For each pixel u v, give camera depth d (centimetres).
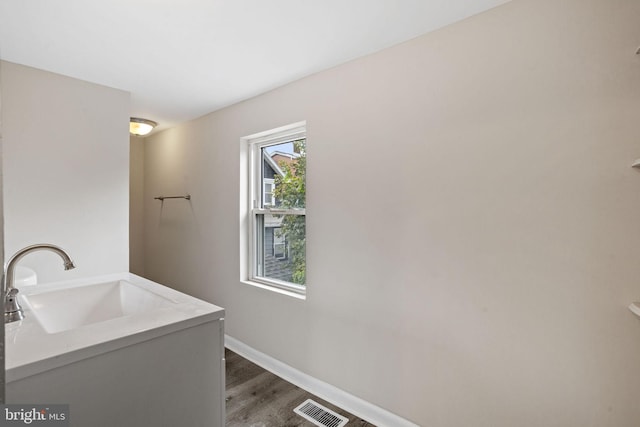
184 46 181
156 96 259
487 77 150
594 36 125
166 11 149
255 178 278
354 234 197
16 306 122
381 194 185
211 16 153
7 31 164
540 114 137
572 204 130
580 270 129
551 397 135
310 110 220
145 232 388
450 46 161
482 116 151
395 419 180
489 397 150
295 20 157
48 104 212
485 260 151
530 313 139
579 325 129
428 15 153
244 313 271
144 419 111
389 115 182
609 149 123
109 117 238
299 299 228
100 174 234
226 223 285
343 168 203
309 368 223
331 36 171
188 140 326
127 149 247
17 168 200
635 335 119
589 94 126
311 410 201
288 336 237
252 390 222
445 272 162
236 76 221
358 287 196
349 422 190
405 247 176
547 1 135
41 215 209
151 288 167
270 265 267
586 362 128
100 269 233
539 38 137
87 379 98
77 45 179
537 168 138
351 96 198
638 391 119
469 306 155
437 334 165
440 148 164
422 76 170
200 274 314
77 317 166
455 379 160
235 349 279
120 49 184
